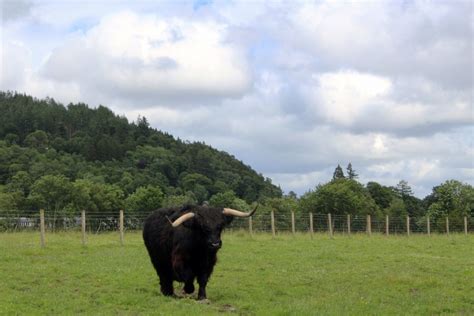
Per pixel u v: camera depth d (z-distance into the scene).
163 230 15.41
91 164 131.88
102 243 30.19
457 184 65.62
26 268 20.02
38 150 140.88
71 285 16.89
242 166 147.50
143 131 173.62
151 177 118.81
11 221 38.50
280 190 130.25
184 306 13.88
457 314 14.29
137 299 14.64
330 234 41.50
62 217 41.56
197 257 14.46
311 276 19.91
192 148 148.50
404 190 103.94
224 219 14.24
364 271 21.62
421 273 21.53
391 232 51.91
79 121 183.00
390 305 15.01
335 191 67.12
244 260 24.12
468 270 22.42
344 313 13.61
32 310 13.19
